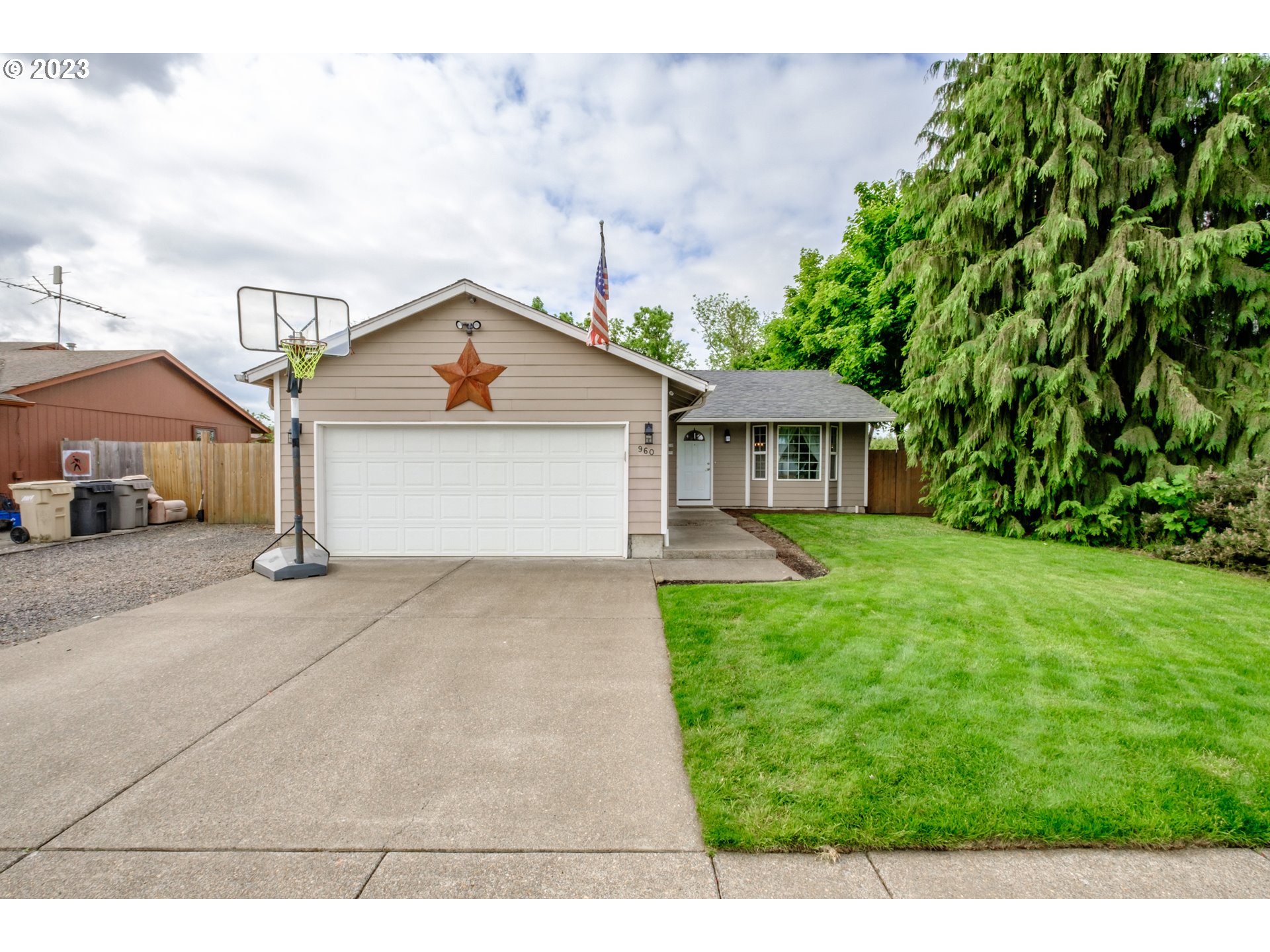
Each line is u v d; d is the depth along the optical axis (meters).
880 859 2.09
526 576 6.80
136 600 5.76
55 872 2.02
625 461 7.95
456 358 7.91
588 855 2.11
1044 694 3.40
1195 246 8.07
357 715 3.22
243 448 12.22
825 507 14.23
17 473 11.78
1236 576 6.69
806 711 3.19
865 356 17.92
